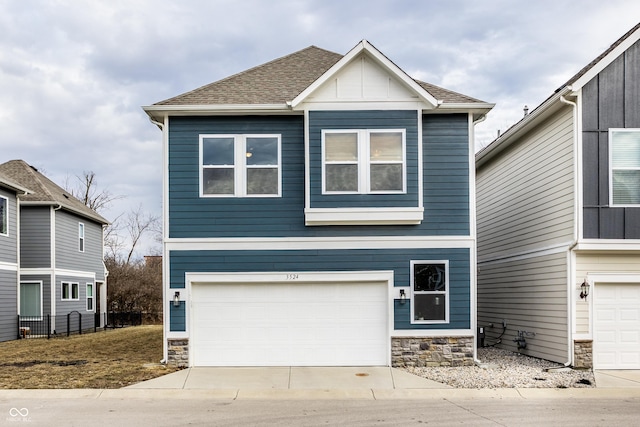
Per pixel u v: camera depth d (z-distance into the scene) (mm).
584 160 11898
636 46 12062
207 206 12539
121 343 17922
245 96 13023
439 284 12414
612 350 11938
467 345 12281
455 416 8273
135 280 37969
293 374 11516
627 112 12000
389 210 12242
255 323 12492
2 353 15242
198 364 12383
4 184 19859
